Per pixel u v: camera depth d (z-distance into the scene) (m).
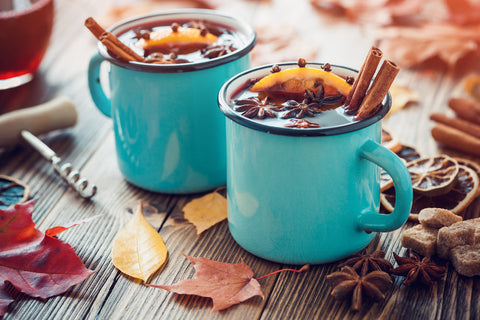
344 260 0.47
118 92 0.51
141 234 0.49
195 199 0.52
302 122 0.44
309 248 0.46
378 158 0.44
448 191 0.50
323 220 0.45
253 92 0.47
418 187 0.51
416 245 0.47
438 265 0.47
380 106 0.45
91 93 0.56
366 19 0.72
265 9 0.76
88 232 0.50
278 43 0.69
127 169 0.53
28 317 0.45
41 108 0.58
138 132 0.51
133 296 0.46
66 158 0.57
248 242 0.47
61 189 0.54
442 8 0.73
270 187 0.45
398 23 0.72
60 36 0.73
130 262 0.47
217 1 0.77
